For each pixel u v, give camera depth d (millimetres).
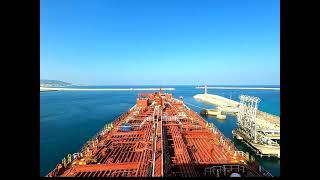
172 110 56469
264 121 54344
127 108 95500
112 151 24422
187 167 19672
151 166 19562
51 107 99188
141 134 31875
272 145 40094
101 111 86500
